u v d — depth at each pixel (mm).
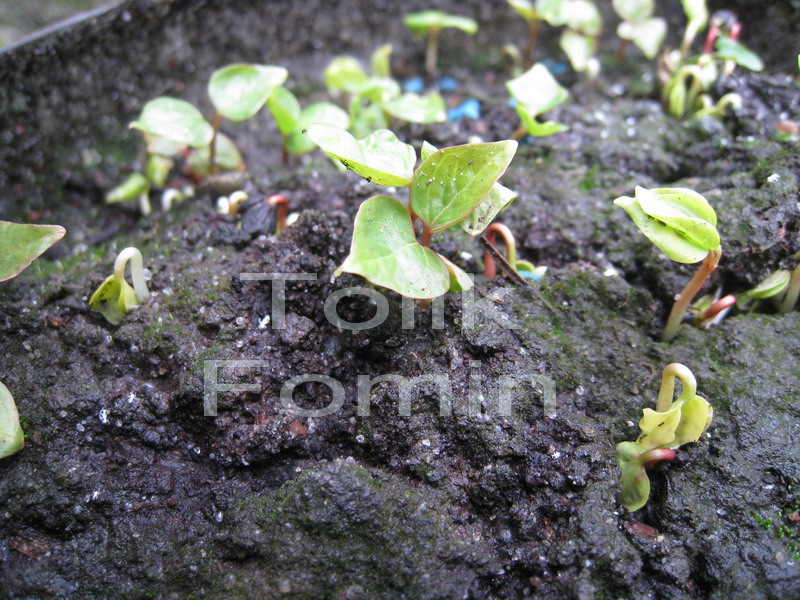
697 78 134
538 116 140
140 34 145
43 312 104
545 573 84
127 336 99
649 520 89
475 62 170
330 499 84
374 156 89
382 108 135
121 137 148
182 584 85
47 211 137
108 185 142
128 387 97
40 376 98
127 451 95
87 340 100
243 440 93
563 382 96
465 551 83
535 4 150
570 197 124
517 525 87
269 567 83
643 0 150
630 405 96
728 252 108
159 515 91
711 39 139
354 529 83
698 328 106
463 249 111
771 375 97
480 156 88
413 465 90
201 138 119
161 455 96
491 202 93
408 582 81
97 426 94
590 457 89
